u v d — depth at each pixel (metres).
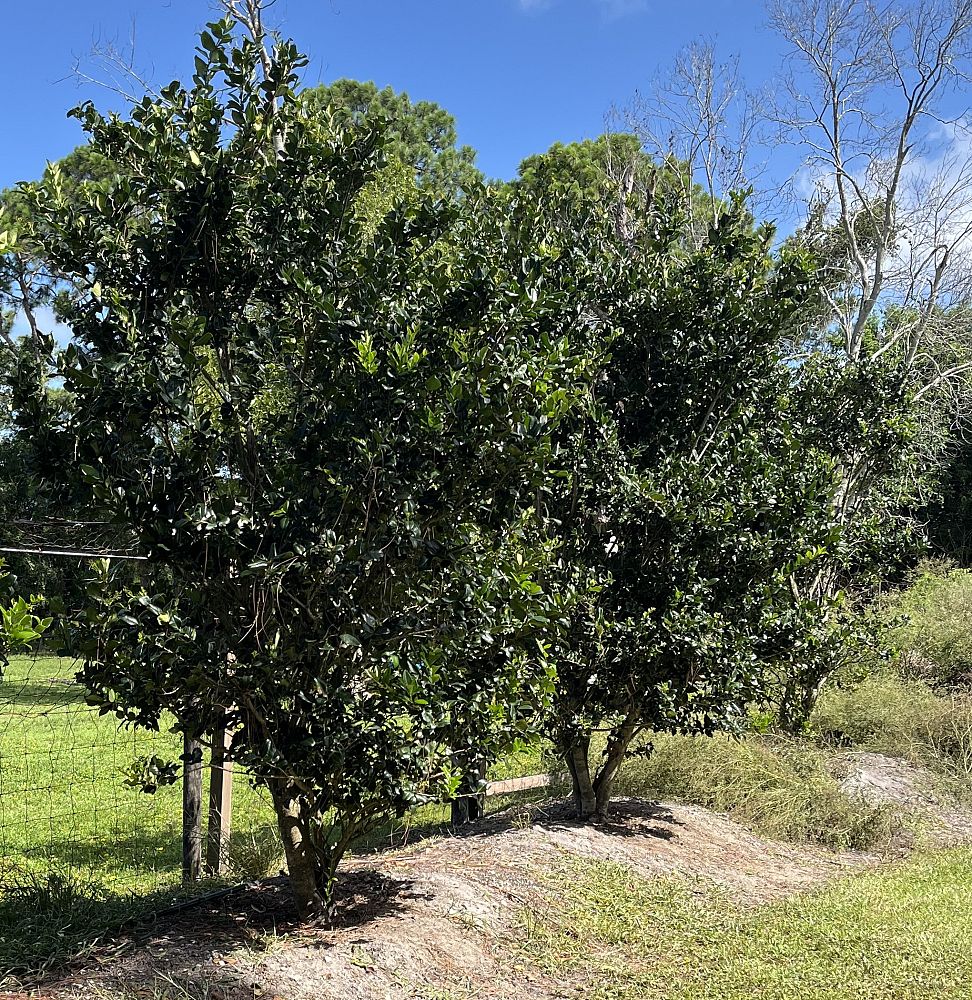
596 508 6.95
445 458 4.34
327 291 4.55
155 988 3.81
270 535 4.03
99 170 14.56
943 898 6.31
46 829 8.24
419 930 4.79
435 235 4.84
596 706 6.89
